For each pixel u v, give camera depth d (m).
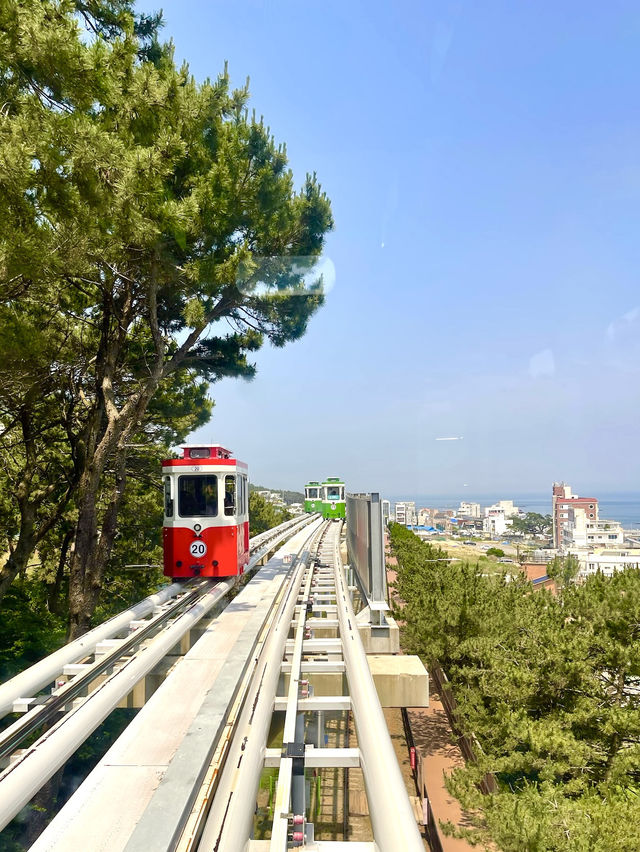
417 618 18.75
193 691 6.38
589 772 11.88
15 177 6.25
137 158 7.88
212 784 3.95
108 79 8.05
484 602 17.78
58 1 6.89
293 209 12.77
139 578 20.58
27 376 10.58
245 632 7.78
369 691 5.62
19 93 6.93
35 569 21.00
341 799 9.94
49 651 16.53
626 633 12.95
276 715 7.11
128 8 10.88
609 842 8.41
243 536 13.68
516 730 11.68
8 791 4.17
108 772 4.59
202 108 10.84
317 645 8.44
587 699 12.64
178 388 18.08
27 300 10.95
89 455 13.94
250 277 12.06
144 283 12.25
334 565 16.56
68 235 7.49
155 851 2.94
